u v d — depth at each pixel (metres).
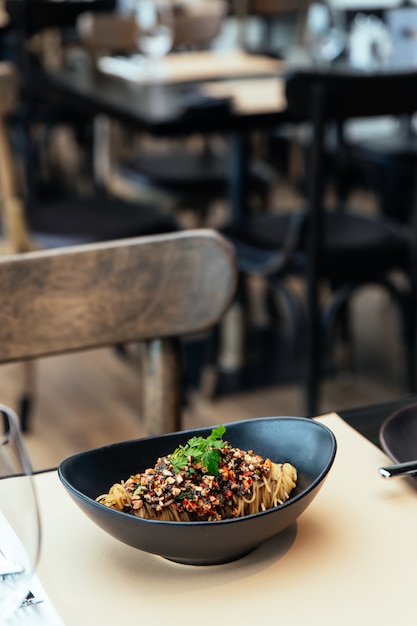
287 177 5.24
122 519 0.76
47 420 2.71
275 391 2.91
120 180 3.45
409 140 3.45
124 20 3.65
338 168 3.68
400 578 0.79
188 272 1.24
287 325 3.35
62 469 0.85
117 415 2.74
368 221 2.72
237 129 2.53
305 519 0.88
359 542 0.84
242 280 2.92
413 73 2.22
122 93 2.80
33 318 1.19
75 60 4.41
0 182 2.55
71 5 3.62
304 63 3.21
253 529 0.76
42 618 0.73
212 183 3.20
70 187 4.85
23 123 3.48
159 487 0.81
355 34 3.10
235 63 3.33
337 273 2.51
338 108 2.23
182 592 0.77
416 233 2.46
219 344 3.01
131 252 1.22
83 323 1.21
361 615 0.74
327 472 0.83
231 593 0.77
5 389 2.86
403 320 2.65
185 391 2.87
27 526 0.68
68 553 0.83
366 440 1.02
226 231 2.68
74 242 2.62
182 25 3.80
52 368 3.07
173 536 0.75
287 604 0.76
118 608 0.75
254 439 0.92
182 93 2.80
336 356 2.98
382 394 2.87
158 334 1.24
